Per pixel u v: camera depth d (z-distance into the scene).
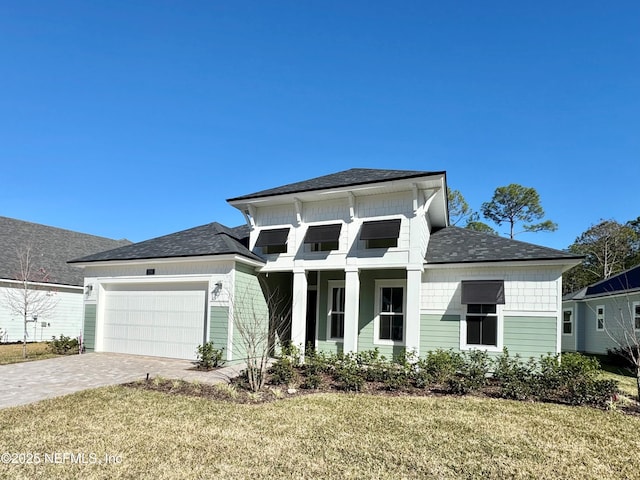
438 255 15.16
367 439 7.00
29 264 23.45
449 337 14.29
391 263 14.33
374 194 15.03
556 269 13.31
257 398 9.69
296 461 5.93
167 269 15.95
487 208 48.16
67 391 9.95
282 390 10.80
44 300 24.61
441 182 13.81
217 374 12.63
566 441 7.24
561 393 10.87
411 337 13.75
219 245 15.43
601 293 25.00
